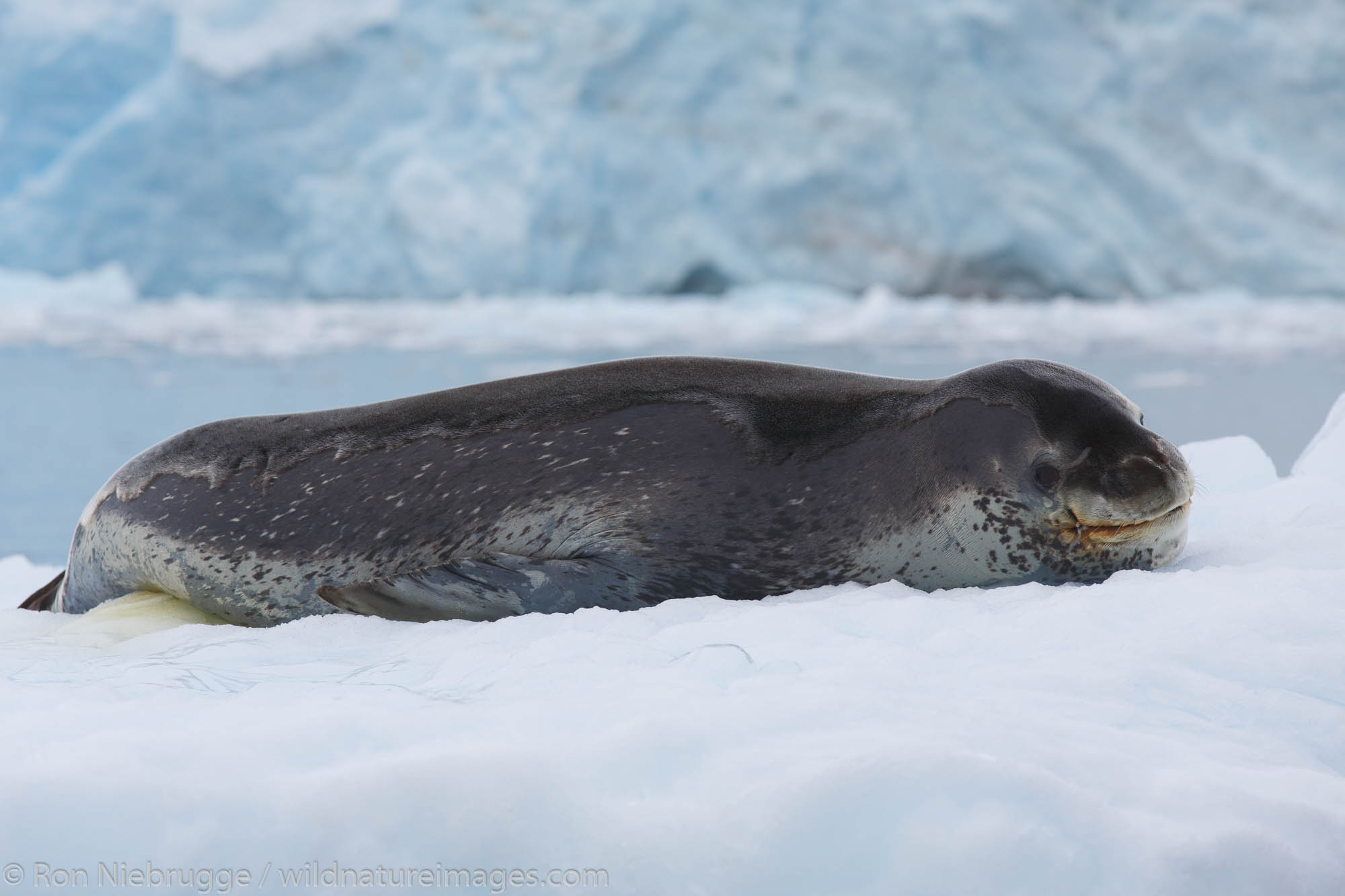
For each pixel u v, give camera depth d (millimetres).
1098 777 6090
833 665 8016
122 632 11672
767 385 12195
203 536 12555
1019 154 119625
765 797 5645
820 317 104125
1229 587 9398
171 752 6086
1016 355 70312
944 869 5371
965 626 9164
